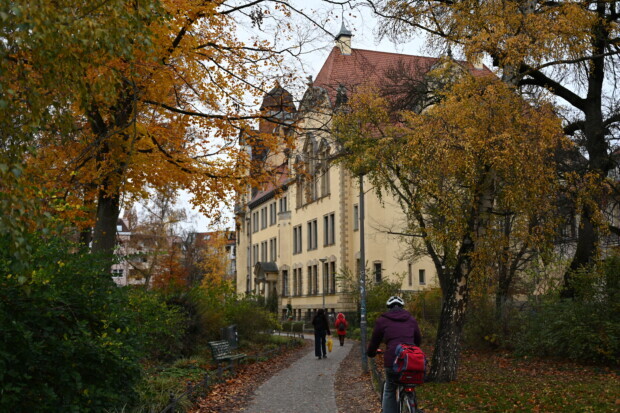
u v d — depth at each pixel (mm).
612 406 11094
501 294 22969
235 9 13922
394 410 8469
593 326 18047
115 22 6293
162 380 13117
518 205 14266
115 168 13406
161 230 46375
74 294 7426
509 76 15594
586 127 21688
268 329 30188
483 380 15422
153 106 14023
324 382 16547
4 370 6055
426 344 27016
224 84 14516
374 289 33438
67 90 6387
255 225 76188
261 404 12812
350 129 16859
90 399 7371
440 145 13742
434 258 19469
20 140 5773
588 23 15703
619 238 24188
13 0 5422
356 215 49281
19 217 5109
